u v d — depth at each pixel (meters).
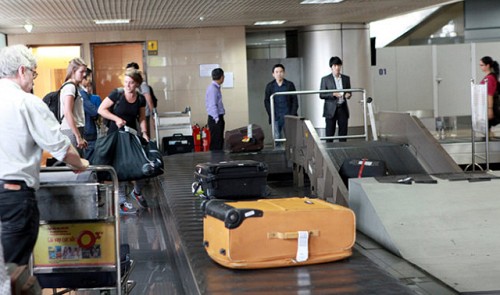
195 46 14.23
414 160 8.52
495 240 4.39
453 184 5.20
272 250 3.47
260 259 3.46
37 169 3.57
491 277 3.82
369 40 14.89
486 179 5.28
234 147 9.92
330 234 3.58
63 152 3.54
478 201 4.89
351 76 14.73
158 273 4.99
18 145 3.47
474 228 4.57
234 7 10.82
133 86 6.36
